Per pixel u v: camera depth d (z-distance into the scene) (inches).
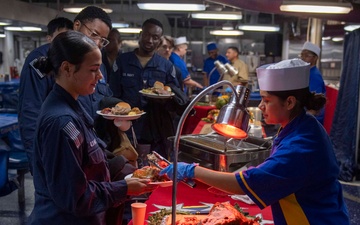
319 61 281.0
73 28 89.5
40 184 56.6
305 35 437.4
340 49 434.0
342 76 229.0
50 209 56.4
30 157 82.0
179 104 127.8
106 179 61.3
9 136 167.2
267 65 60.3
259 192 54.3
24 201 167.5
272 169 53.8
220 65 243.6
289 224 56.3
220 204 65.7
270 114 58.5
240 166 83.0
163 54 204.8
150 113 129.6
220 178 57.0
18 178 163.9
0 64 519.8
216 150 83.2
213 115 175.8
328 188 56.0
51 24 94.2
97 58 55.4
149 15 462.0
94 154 57.5
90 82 56.1
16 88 346.6
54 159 52.1
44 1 418.6
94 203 55.4
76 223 56.9
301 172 53.3
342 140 225.6
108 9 246.8
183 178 60.6
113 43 187.0
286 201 56.3
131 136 117.6
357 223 151.9
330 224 54.8
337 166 57.6
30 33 545.6
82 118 58.0
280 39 443.8
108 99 98.9
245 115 58.2
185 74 241.6
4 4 315.0
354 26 257.6
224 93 228.7
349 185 203.3
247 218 64.3
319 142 55.2
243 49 487.8
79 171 52.4
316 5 156.1
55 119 52.6
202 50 493.7
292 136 56.2
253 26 323.3
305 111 58.9
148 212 72.6
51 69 57.2
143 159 110.2
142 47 134.7
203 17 250.2
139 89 132.5
